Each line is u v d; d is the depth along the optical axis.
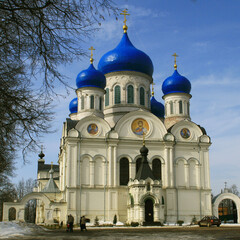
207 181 68.38
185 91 76.62
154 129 68.88
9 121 18.42
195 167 68.75
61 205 63.22
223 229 45.75
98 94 72.56
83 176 64.19
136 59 76.19
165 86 77.44
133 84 75.69
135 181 60.72
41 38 16.30
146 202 60.62
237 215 69.88
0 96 17.56
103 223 60.50
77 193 63.03
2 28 16.02
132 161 66.19
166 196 65.62
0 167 31.11
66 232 41.22
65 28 16.19
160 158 67.75
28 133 19.16
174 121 74.69
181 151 68.88
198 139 69.75
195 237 31.56
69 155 64.25
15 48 16.69
